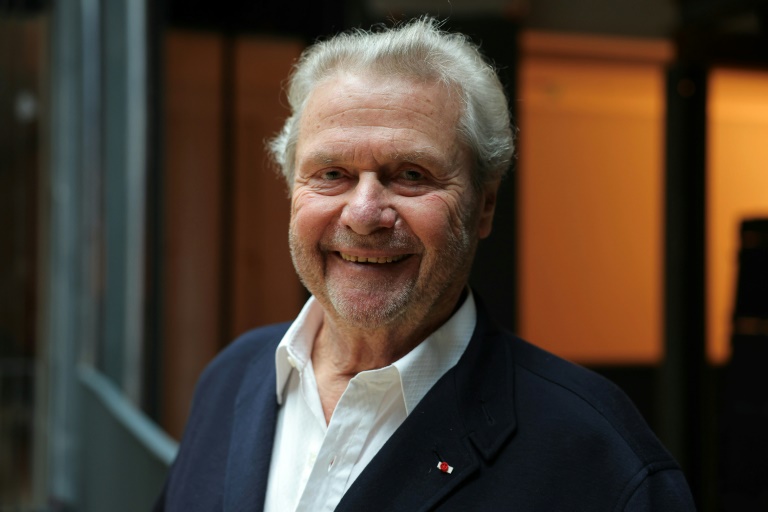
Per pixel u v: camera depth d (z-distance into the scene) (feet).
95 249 14.10
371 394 3.39
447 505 3.14
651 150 17.93
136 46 12.84
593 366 18.49
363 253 3.26
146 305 12.82
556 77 12.52
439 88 3.29
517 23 9.91
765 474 5.93
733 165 7.61
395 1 9.93
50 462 15.16
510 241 10.65
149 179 12.85
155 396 12.75
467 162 3.38
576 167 18.17
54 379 15.26
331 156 3.26
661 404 8.45
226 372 4.28
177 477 4.09
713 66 7.86
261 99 12.34
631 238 18.98
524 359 3.53
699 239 7.98
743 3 7.21
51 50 15.64
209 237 12.78
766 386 6.05
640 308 19.22
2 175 15.70
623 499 3.01
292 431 3.69
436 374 3.42
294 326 3.78
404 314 3.38
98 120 14.06
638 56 10.11
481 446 3.19
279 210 12.43
